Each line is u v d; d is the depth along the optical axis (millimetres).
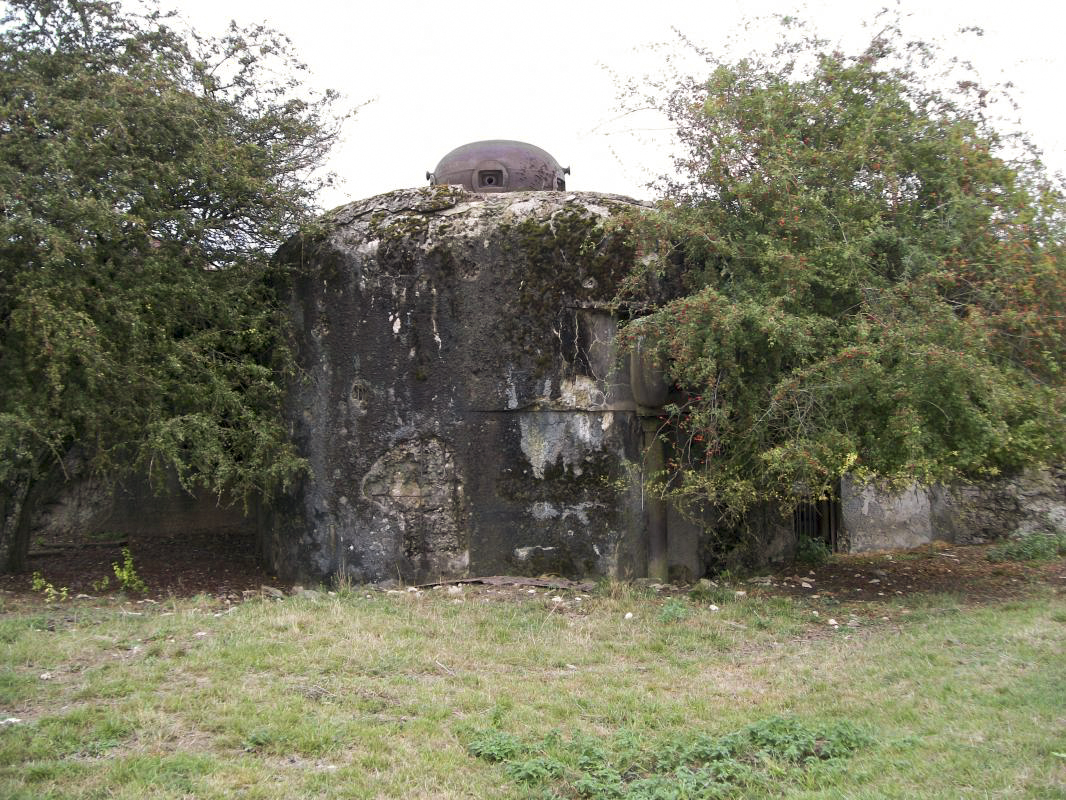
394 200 10820
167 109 9750
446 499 10367
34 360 9164
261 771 5035
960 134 9258
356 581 10367
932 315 8375
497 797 4863
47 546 13031
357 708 6035
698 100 9648
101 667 6688
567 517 10320
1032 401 8703
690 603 9422
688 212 9617
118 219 9234
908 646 7633
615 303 9766
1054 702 5977
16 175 9148
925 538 14398
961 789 4672
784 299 8797
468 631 8062
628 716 6074
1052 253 8875
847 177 9445
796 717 5906
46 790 4707
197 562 12141
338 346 10578
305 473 10688
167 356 9648
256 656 6938
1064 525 14422
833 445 8578
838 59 9812
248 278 10805
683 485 9812
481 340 10398
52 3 10086
